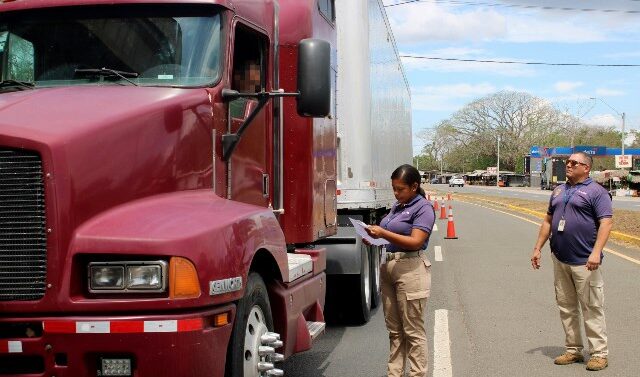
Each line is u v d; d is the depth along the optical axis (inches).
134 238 169.2
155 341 166.2
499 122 5315.0
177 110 200.4
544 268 588.1
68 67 217.9
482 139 5310.0
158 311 168.9
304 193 297.4
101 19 221.1
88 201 174.6
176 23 218.8
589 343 293.3
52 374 166.9
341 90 416.5
